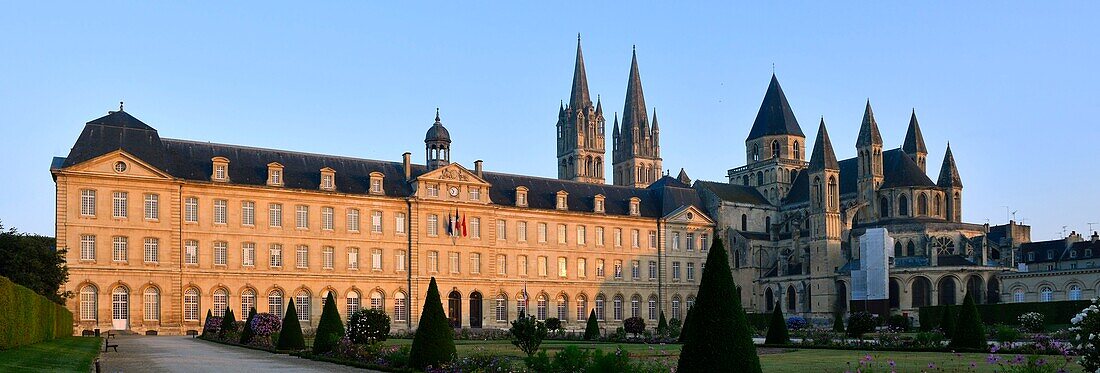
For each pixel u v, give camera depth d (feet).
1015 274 458.09
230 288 393.91
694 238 523.29
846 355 217.56
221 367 183.32
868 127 539.29
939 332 258.57
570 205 490.49
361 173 435.53
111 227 369.50
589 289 485.97
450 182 446.60
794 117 603.26
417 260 433.48
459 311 443.32
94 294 364.58
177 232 383.24
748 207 546.67
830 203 504.84
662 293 506.07
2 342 184.34
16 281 293.02
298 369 178.60
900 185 520.83
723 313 118.32
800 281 509.76
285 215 408.87
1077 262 543.80
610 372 130.21
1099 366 115.65
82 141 373.61
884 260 466.70
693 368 118.01
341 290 417.08
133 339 321.73
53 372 154.20
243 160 408.67
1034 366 131.85
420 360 171.42
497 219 462.60
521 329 216.33
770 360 200.03
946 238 490.49
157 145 389.60
